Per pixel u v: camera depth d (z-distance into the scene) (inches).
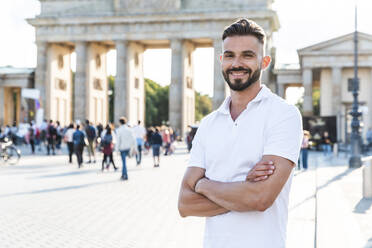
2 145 1993.1
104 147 1678.2
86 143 2014.0
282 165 192.5
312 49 4170.8
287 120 199.3
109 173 1604.3
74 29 4714.6
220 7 4483.3
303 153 1736.0
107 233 692.7
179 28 4510.3
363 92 4153.5
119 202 976.9
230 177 204.5
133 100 4785.9
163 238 661.3
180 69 4507.9
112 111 7544.3
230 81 207.8
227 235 196.5
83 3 4739.2
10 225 749.9
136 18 4557.1
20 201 990.4
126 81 4616.1
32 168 1798.7
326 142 2869.1
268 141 198.5
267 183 189.3
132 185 1264.8
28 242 641.0
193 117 4936.0
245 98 211.2
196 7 4537.4
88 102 4724.4
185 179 215.6
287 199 203.6
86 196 1061.1
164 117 7657.5
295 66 4817.9
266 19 4375.0
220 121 212.5
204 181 202.4
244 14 4377.5
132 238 661.9
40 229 721.6
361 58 4106.8
